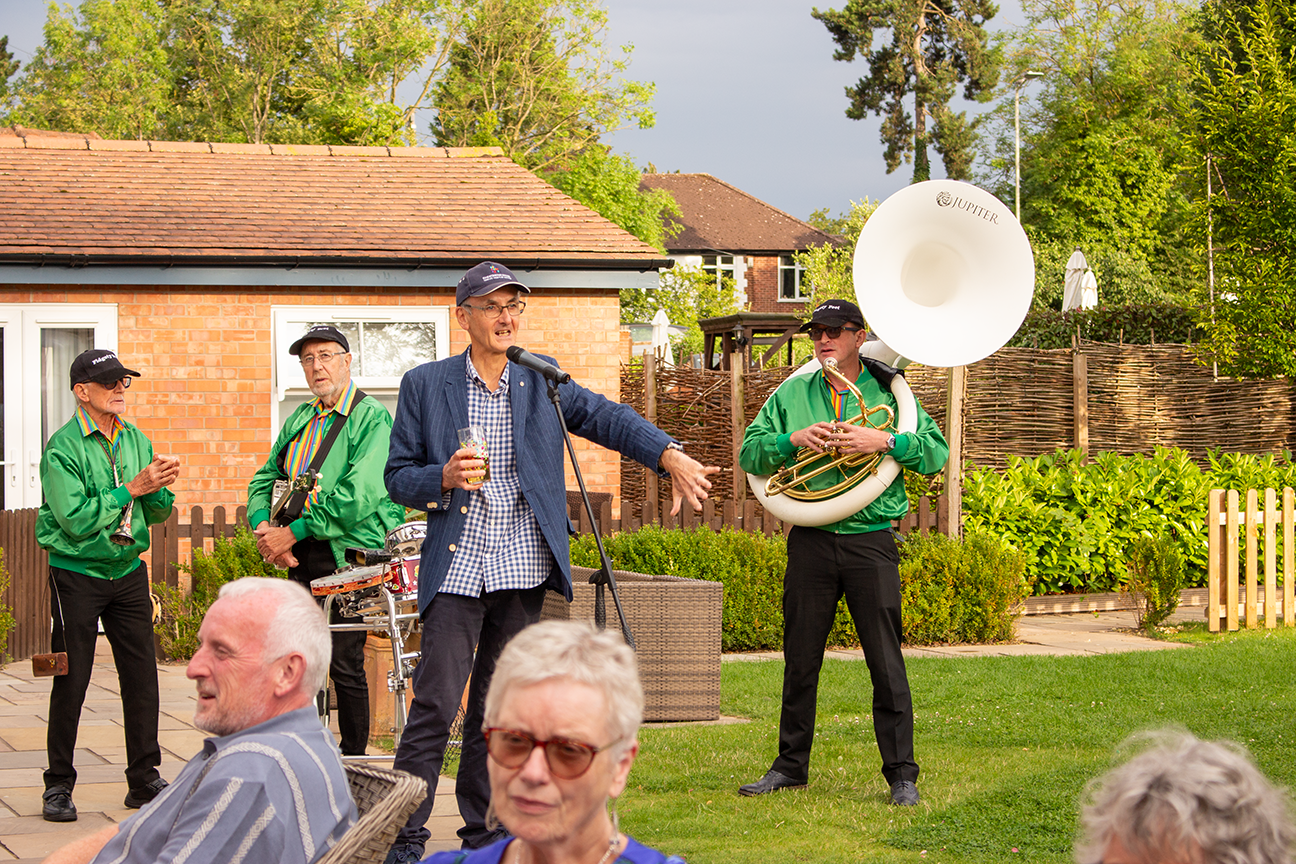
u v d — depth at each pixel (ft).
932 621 33.32
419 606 15.01
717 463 47.03
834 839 16.42
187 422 37.27
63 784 17.60
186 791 9.02
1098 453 43.19
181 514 37.22
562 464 15.60
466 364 15.66
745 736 22.86
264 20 122.52
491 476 15.26
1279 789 5.87
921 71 169.27
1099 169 127.95
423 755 14.58
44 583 33.12
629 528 35.53
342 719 20.40
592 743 6.73
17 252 34.78
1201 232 43.65
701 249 157.69
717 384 47.24
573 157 123.95
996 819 16.80
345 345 20.63
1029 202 131.03
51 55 142.92
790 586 19.20
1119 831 5.51
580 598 24.63
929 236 22.47
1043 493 39.70
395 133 119.85
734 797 18.70
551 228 41.78
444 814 18.04
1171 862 5.36
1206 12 70.54
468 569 14.89
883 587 18.67
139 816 9.16
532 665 6.82
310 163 45.83
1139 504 40.27
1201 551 40.24
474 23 121.60
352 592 20.04
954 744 21.67
